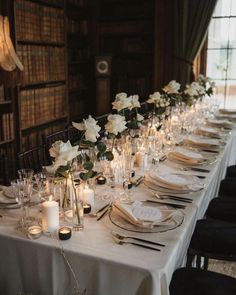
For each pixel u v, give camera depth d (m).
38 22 4.13
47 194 1.67
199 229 1.94
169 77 5.29
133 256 1.24
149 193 1.82
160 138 2.68
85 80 5.67
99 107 5.29
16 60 3.37
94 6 5.43
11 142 3.87
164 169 2.22
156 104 3.07
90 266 1.26
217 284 1.45
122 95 2.30
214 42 5.19
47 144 2.58
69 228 1.40
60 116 4.75
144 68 5.47
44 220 1.40
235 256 1.82
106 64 5.18
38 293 1.40
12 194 1.70
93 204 1.63
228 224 2.03
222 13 5.05
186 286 1.44
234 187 2.66
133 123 2.37
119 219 1.49
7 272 1.43
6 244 1.40
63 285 1.33
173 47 5.16
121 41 5.51
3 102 3.69
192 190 1.83
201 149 2.73
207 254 1.85
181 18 4.99
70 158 1.35
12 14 3.68
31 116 4.14
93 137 1.57
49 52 4.39
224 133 3.34
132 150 2.37
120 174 1.95
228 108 5.31
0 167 2.60
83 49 5.53
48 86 4.50
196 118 3.88
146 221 1.42
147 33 5.26
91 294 1.29
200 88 4.03
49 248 1.31
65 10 4.66
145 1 5.24
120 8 5.40
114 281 1.23
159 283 1.17
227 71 5.23
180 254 1.43
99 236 1.37
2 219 1.53
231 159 3.53
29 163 2.33
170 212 1.51
